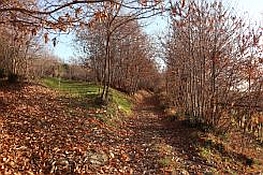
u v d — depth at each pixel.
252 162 13.33
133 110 24.88
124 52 37.47
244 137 16.05
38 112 16.03
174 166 10.98
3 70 22.44
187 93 17.42
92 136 13.27
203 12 16.02
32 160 9.86
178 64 19.02
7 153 9.82
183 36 17.23
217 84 15.93
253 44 17.62
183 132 16.00
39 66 31.80
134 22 28.14
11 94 19.38
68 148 11.16
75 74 44.78
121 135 14.46
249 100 15.93
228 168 12.11
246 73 15.63
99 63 34.75
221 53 15.75
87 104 18.92
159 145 13.24
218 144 14.09
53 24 7.40
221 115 15.85
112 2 7.24
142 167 10.68
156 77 50.62
